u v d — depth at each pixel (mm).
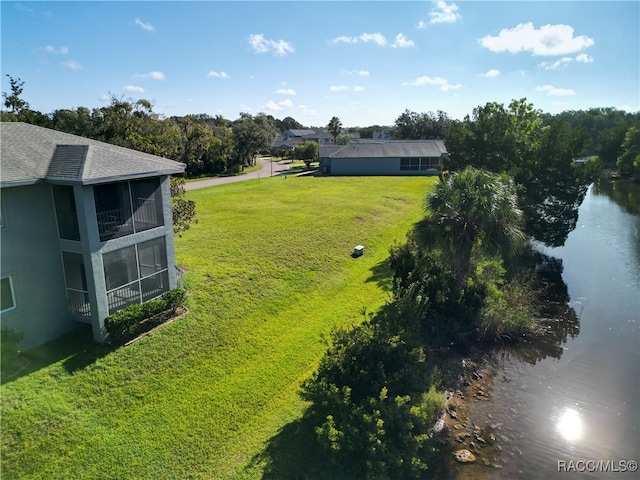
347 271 21609
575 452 11000
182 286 17109
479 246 16625
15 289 12820
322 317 16750
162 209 15875
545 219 26625
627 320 18922
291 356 14008
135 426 10578
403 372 10961
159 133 42500
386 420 9633
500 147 28156
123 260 14820
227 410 11383
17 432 9891
